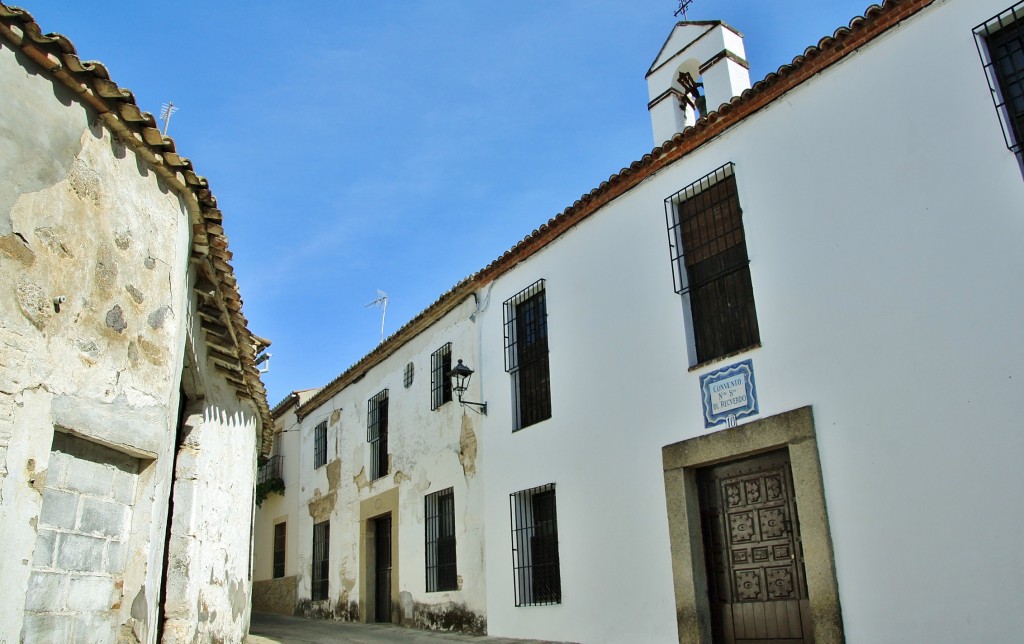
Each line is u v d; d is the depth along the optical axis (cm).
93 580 503
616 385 923
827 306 725
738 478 792
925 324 656
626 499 880
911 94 698
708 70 1078
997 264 621
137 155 547
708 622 779
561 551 952
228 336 780
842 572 669
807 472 707
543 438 1022
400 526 1359
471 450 1174
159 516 570
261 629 1323
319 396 1788
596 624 887
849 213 725
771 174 798
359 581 1473
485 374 1169
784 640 723
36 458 445
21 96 458
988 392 610
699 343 852
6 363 432
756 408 763
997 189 631
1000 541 585
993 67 655
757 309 784
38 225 462
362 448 1559
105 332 508
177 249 589
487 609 1073
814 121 770
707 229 867
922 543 626
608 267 967
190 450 778
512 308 1145
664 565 822
